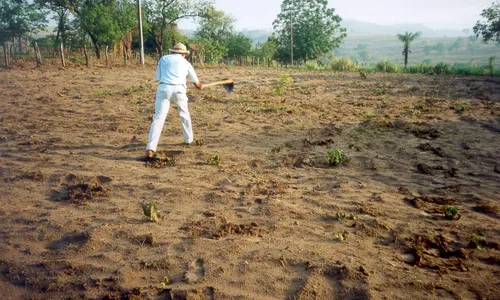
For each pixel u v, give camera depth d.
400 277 3.29
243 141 7.49
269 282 3.23
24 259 3.61
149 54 38.81
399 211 4.58
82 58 28.34
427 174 5.87
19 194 5.00
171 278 3.30
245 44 50.53
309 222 4.30
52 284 3.25
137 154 6.63
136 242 3.86
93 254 3.66
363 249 3.75
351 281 3.22
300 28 52.38
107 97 12.20
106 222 4.26
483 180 5.63
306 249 3.71
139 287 3.17
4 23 31.20
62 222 4.26
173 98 6.61
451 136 7.98
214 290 3.12
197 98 12.17
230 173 5.78
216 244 3.79
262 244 3.81
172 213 4.49
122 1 31.05
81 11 28.59
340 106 11.42
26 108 10.34
